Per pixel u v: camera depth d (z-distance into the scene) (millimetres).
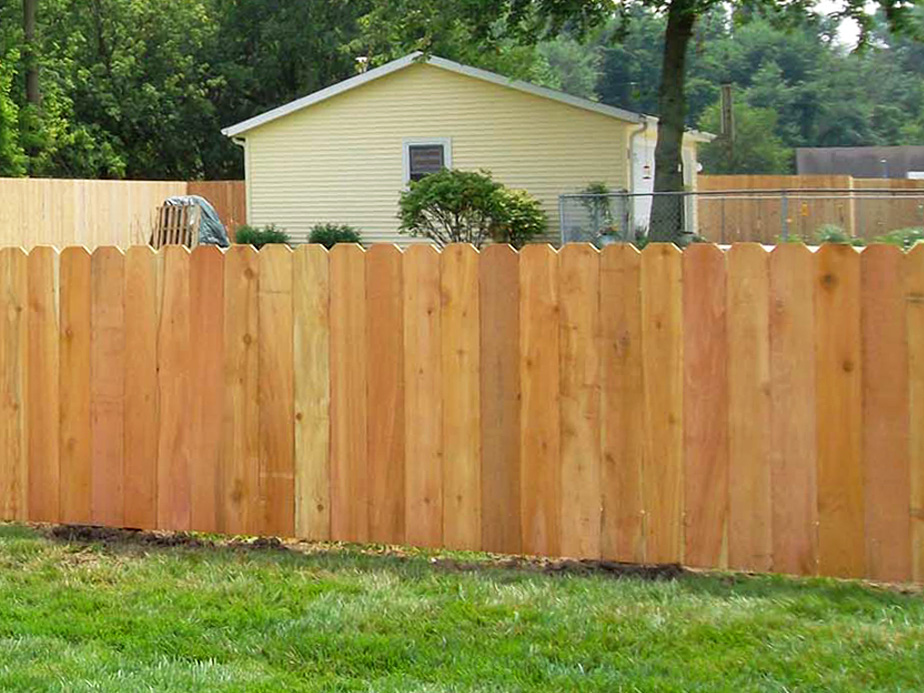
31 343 6613
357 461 6172
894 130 68688
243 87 44188
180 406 6410
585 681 4434
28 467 6656
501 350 5945
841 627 4949
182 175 44062
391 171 27797
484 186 24359
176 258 6379
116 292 6480
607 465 5816
